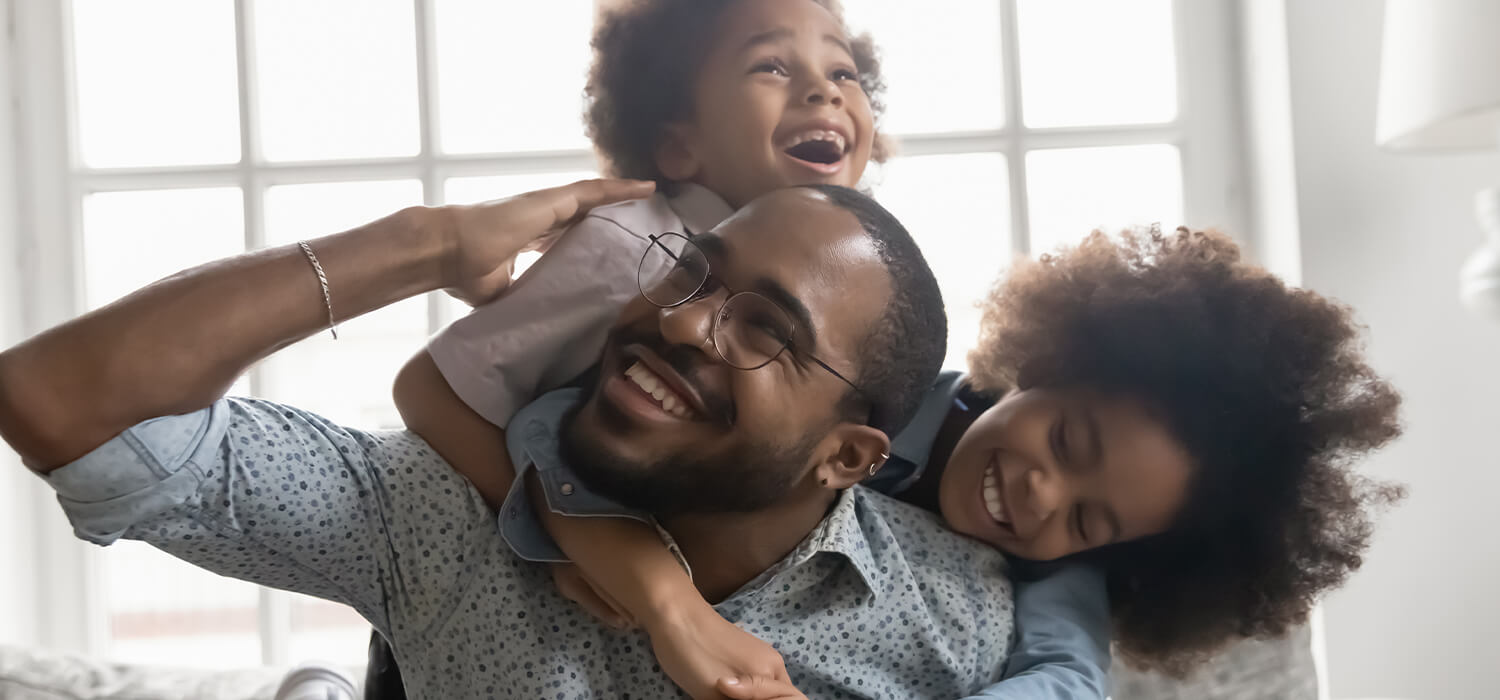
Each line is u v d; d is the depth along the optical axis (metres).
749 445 0.75
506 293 0.88
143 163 1.80
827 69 1.01
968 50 1.83
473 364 0.86
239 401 0.80
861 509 0.94
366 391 1.79
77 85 1.78
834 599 0.88
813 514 0.86
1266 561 1.01
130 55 1.80
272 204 1.78
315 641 1.81
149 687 1.31
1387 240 1.63
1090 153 1.81
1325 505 1.01
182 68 1.80
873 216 0.81
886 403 0.81
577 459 0.77
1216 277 1.00
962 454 0.98
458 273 0.81
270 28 1.80
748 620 0.85
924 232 1.81
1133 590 1.07
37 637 1.71
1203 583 1.03
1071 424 0.95
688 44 1.01
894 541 0.93
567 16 1.83
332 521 0.81
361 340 1.79
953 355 1.81
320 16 1.81
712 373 0.74
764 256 0.76
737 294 0.75
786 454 0.77
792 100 0.99
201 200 1.78
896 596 0.91
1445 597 1.62
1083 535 0.96
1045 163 1.81
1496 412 1.62
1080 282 1.01
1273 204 1.71
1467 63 1.33
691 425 0.75
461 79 1.82
